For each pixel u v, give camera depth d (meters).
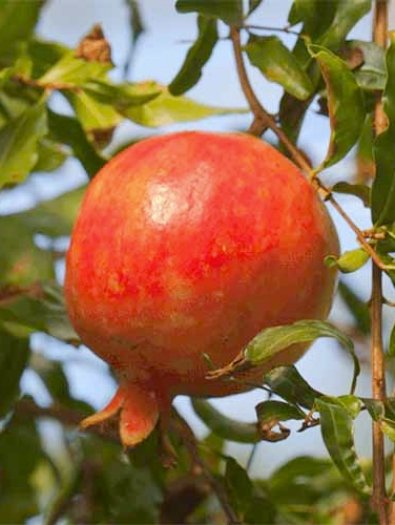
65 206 1.43
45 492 1.54
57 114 1.43
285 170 1.29
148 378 1.29
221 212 1.27
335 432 1.25
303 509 1.46
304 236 1.28
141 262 1.27
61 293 1.41
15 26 1.43
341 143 1.31
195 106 1.45
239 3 1.35
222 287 1.27
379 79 1.33
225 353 1.28
